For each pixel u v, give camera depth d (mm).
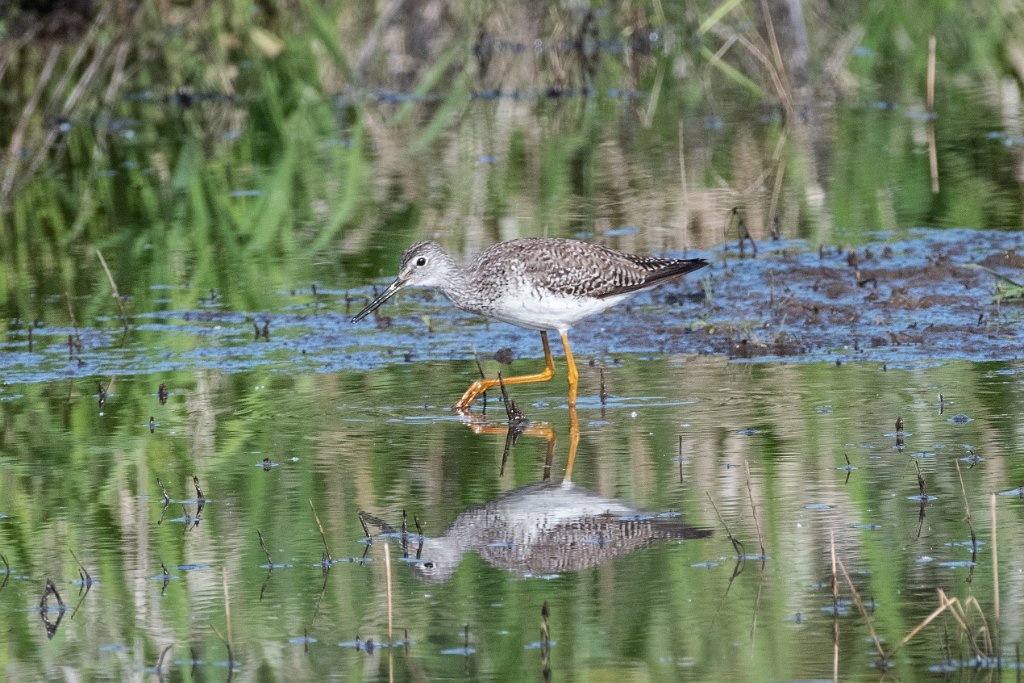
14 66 28984
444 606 9188
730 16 30766
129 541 10344
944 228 18656
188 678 8367
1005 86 27359
